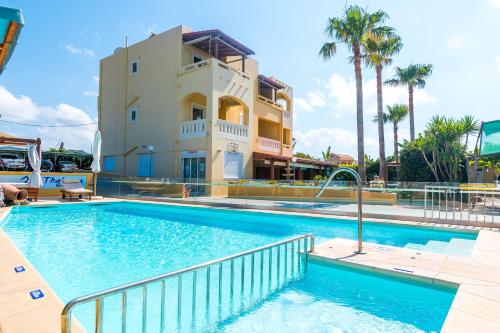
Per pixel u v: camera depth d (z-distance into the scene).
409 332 3.64
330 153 57.03
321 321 3.95
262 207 13.83
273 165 25.62
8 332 2.95
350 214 11.88
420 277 4.62
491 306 3.51
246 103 23.67
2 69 3.98
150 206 16.05
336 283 5.28
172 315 4.02
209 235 9.52
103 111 29.17
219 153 21.05
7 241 6.61
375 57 20.42
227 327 3.78
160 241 8.62
